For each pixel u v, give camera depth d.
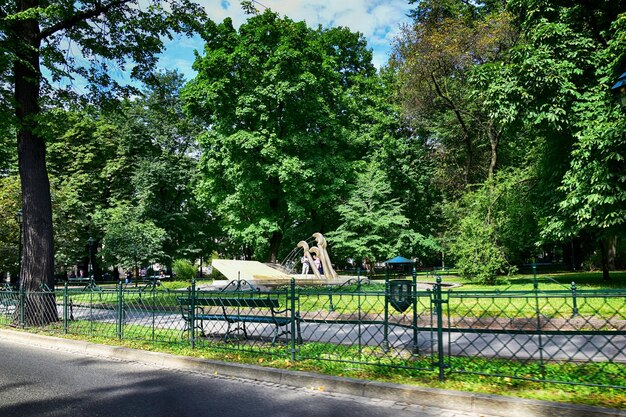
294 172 24.77
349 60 33.41
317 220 31.70
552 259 59.06
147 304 11.49
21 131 13.20
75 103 15.15
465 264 20.33
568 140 17.84
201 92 26.02
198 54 27.12
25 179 13.20
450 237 27.59
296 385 6.60
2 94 12.77
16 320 12.76
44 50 13.36
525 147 28.61
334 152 29.08
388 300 7.64
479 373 5.96
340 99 29.89
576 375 6.10
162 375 7.36
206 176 27.98
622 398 5.11
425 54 25.84
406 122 32.16
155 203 39.53
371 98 31.19
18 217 27.12
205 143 26.94
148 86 16.75
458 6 28.80
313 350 8.11
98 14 13.98
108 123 38.91
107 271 53.81
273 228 26.31
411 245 28.27
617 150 14.18
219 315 9.25
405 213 31.31
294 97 25.64
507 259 21.52
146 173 37.94
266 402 5.77
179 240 42.22
